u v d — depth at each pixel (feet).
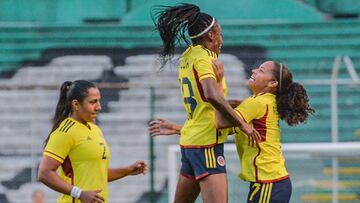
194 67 75.46
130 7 188.75
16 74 180.86
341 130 168.14
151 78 175.01
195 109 76.28
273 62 78.02
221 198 75.46
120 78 178.70
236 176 115.24
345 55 184.96
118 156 161.58
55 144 75.82
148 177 156.04
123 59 181.88
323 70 183.32
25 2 188.96
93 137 77.15
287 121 77.20
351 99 169.37
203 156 75.66
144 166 83.10
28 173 156.56
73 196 75.00
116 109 167.02
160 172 158.10
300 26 186.70
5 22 187.52
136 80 177.78
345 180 121.29
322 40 185.68
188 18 76.64
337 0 191.62
